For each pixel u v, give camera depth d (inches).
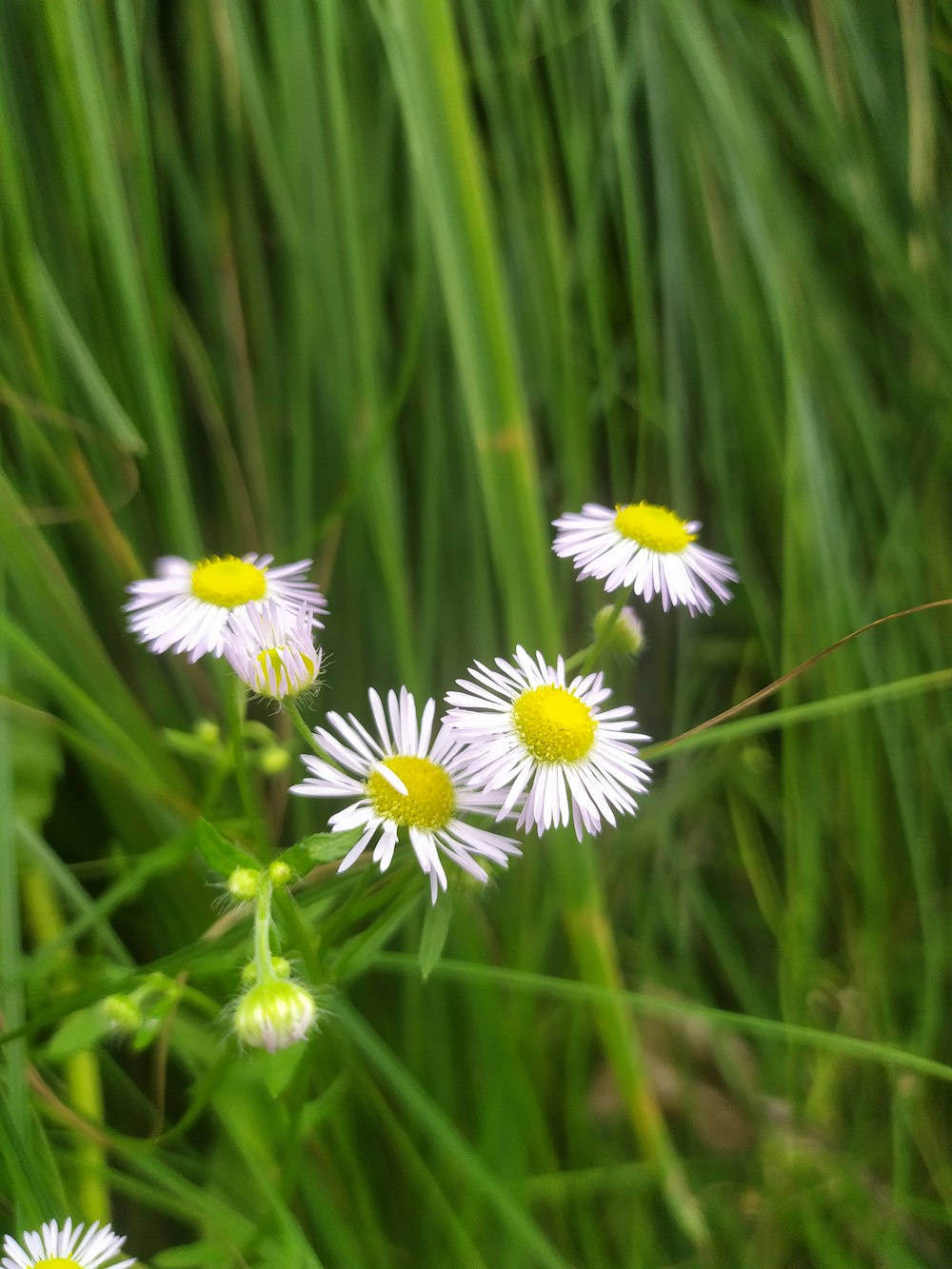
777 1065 6.2
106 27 5.3
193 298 6.1
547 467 6.6
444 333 6.1
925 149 6.1
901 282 6.0
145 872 4.9
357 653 6.3
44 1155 4.4
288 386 6.2
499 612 6.3
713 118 5.8
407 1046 5.7
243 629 3.9
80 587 6.1
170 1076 5.5
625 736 4.0
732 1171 6.0
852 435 6.4
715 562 4.7
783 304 5.8
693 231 6.2
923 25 5.9
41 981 5.0
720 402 6.4
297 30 5.5
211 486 6.3
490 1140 5.3
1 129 5.0
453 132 4.8
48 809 5.5
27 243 5.1
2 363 5.4
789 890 6.3
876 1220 5.8
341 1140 5.2
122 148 5.5
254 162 6.0
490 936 5.8
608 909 6.4
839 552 6.0
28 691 5.6
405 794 3.7
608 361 6.4
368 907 4.1
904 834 6.4
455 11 6.0
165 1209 4.8
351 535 6.2
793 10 6.2
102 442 5.8
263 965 3.5
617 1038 5.4
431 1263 5.2
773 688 4.6
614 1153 5.9
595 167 6.2
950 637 6.4
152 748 5.7
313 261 5.8
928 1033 5.9
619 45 6.2
